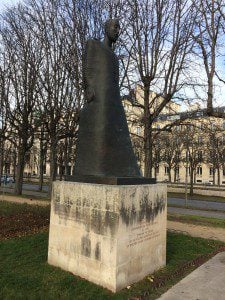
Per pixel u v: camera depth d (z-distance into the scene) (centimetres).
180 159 5053
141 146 4109
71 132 2200
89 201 634
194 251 866
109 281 589
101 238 608
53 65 2016
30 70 2138
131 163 727
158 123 3841
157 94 2006
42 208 1530
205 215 1928
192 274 696
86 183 659
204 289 618
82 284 607
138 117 2461
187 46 1975
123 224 596
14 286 595
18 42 2177
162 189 719
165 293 595
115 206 590
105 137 689
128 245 609
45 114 2270
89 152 701
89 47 720
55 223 707
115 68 731
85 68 725
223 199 3416
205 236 1118
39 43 2078
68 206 678
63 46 1919
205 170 6638
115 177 633
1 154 3438
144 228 655
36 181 5703
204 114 1916
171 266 729
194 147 4728
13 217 1277
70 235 670
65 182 692
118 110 724
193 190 3925
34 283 609
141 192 646
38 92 2159
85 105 731
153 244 686
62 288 590
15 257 754
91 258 623
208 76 1470
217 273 706
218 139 4116
